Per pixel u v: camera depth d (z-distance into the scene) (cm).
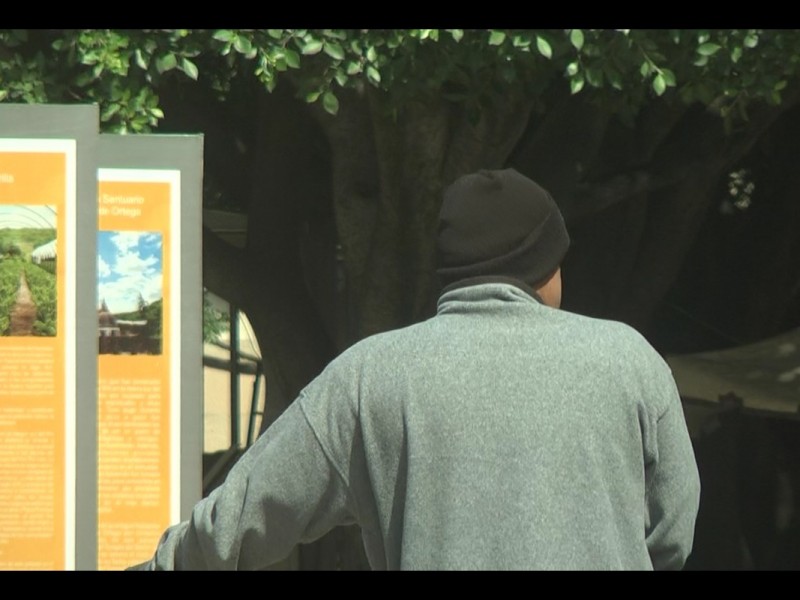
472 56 2623
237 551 1024
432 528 965
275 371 4306
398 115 3111
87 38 2514
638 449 984
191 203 2012
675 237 4472
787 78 2989
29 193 1795
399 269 3419
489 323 1012
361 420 998
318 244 4347
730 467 5391
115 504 1994
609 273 4481
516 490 958
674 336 5431
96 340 1805
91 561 1798
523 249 1046
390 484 991
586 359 989
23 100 2553
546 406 975
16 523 1794
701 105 4081
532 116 3950
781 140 4975
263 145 4056
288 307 4225
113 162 2003
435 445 974
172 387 2006
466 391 982
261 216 4172
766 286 5328
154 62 2564
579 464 966
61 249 1800
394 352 1008
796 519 5831
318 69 2636
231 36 2533
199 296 2011
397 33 2577
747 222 5325
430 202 3275
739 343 5384
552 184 3759
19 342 1795
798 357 4928
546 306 1027
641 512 984
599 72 2642
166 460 2002
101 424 1995
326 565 4409
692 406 5078
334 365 1023
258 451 1030
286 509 1016
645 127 4031
